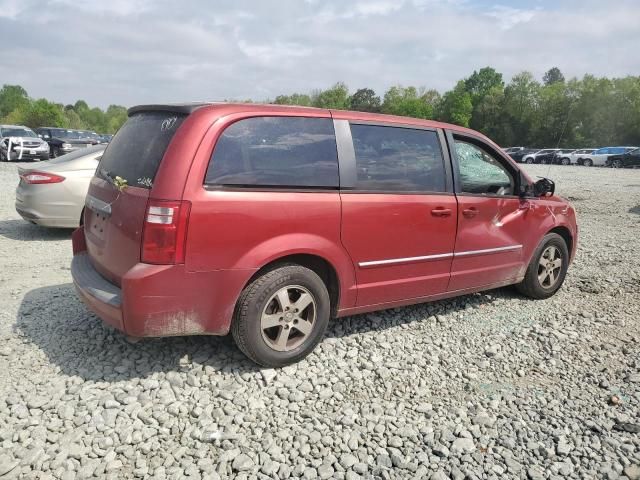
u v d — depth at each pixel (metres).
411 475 2.72
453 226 4.42
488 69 98.81
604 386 3.66
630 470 2.80
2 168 19.48
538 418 3.26
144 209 3.17
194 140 3.23
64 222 7.54
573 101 56.56
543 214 5.24
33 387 3.31
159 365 3.61
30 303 4.73
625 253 7.69
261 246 3.40
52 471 2.62
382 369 3.75
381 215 3.94
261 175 3.43
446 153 4.44
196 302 3.27
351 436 3.00
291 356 3.66
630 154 37.34
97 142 25.80
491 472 2.75
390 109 87.94
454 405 3.38
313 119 3.74
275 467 2.71
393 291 4.18
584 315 4.98
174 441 2.90
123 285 3.13
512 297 5.49
